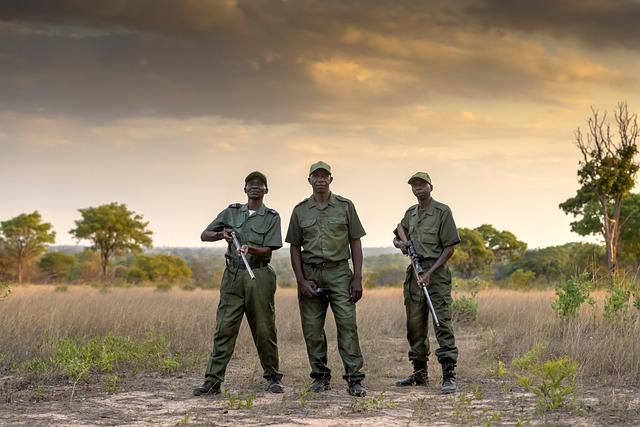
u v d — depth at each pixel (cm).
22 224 6031
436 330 711
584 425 536
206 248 13075
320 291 693
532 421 551
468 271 5547
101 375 766
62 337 944
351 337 682
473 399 648
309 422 554
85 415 585
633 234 3912
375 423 550
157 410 606
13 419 568
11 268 6112
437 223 724
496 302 1477
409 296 734
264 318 688
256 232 686
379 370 835
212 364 679
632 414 573
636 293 1083
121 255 6397
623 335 893
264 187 698
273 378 700
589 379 735
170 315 1186
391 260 7056
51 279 5916
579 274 1180
